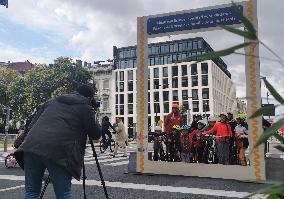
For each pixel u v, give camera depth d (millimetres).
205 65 76875
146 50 8727
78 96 3246
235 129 9703
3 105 53188
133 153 8539
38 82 52719
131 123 80562
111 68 81875
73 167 2938
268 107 1110
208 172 7680
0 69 59281
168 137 10125
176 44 79750
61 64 54062
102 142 17094
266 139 1010
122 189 5918
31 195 2994
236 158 9641
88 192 5578
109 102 81188
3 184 6438
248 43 1115
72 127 3016
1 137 37938
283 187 952
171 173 8078
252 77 7195
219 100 84250
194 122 10133
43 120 3051
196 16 8180
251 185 6488
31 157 2926
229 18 7781
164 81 80625
